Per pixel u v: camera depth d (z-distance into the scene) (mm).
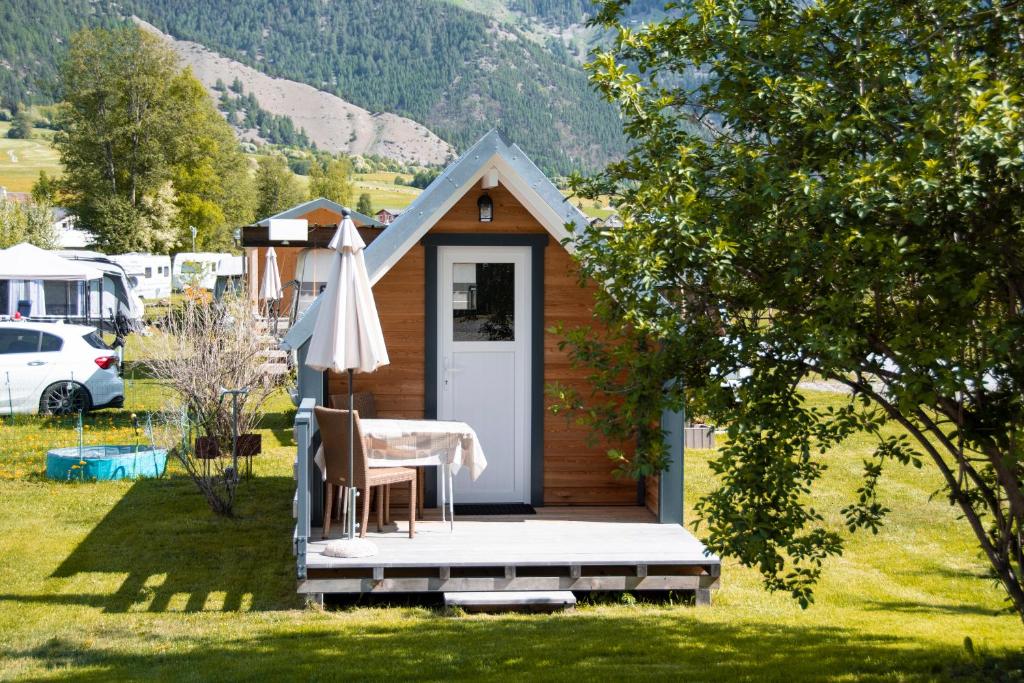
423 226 9258
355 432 8383
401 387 10070
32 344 18406
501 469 10219
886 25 5332
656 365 4996
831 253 4570
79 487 12805
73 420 17812
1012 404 4965
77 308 31656
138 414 18781
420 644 6797
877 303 4805
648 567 8305
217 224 74125
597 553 8242
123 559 9531
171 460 14406
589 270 5215
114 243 65375
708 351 4875
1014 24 5199
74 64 67062
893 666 6148
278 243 23328
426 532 9008
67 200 68062
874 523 6094
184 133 70688
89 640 7062
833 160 4676
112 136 66312
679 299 5117
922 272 4621
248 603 8195
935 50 5191
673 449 9305
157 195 67750
